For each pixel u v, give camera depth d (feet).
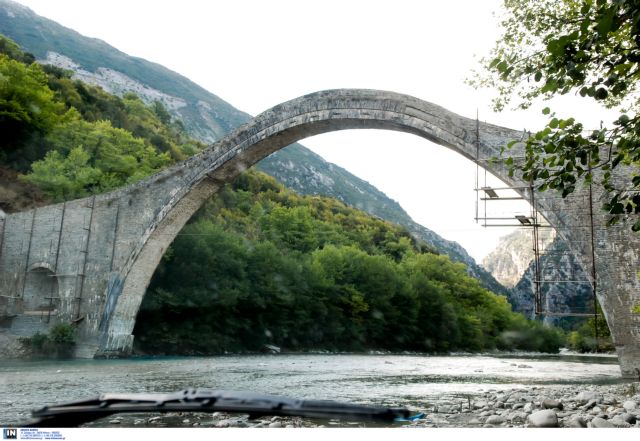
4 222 138.72
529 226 86.07
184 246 187.83
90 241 130.82
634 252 76.07
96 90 326.24
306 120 111.55
